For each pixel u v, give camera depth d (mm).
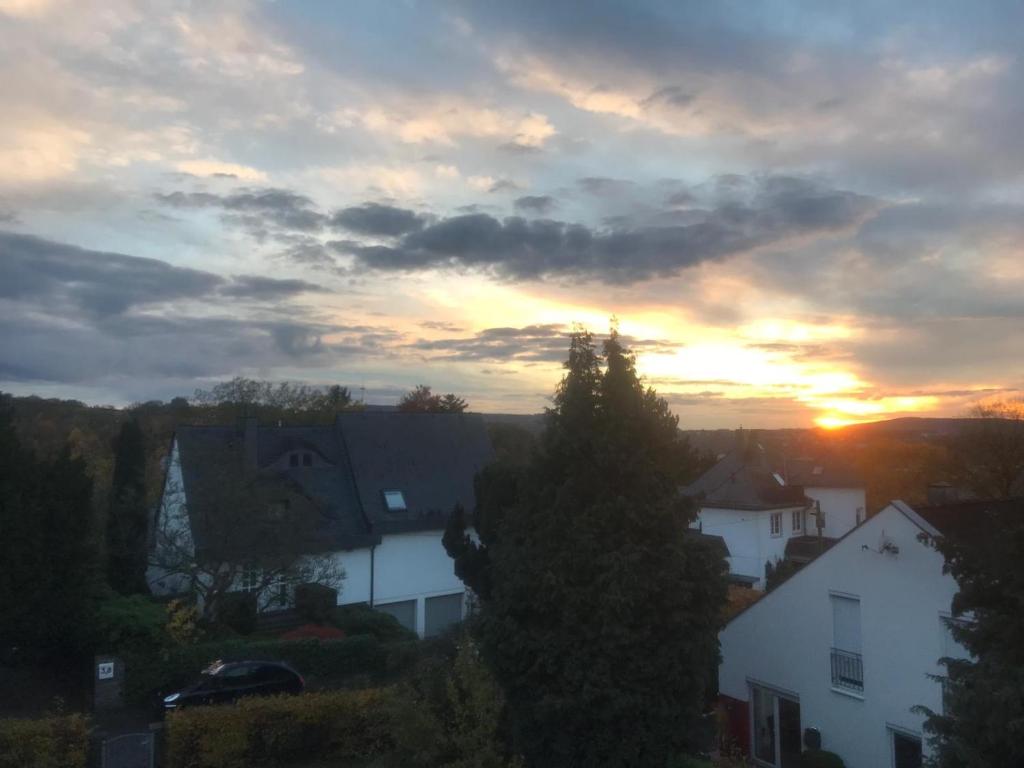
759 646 19188
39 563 20859
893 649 16359
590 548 12031
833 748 17344
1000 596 10062
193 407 58000
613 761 11562
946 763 9453
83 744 14273
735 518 44062
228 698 19906
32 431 48938
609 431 12805
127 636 22391
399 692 12945
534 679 11961
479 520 19828
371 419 36031
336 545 29422
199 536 24828
